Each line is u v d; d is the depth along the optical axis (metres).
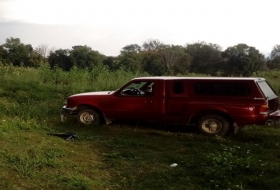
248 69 44.56
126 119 9.30
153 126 9.68
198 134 8.68
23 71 21.83
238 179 5.45
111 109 9.31
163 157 6.80
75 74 20.28
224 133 8.50
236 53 45.28
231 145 7.76
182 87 8.80
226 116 8.48
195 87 8.72
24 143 7.32
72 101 9.66
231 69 46.12
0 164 5.86
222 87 8.52
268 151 7.29
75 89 16.95
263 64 45.22
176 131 9.15
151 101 8.96
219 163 6.09
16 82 17.84
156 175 5.77
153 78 9.12
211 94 8.57
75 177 5.45
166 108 8.86
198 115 8.68
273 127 9.57
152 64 42.50
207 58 50.62
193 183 5.42
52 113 11.00
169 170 6.02
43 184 5.19
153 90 8.99
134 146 7.56
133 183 5.42
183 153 7.13
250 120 8.21
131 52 44.19
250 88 8.29
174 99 8.80
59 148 7.00
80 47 43.41
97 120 9.53
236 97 8.35
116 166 6.17
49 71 20.47
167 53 45.03
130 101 9.14
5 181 5.19
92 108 9.55
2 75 20.38
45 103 12.30
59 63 41.34
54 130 8.77
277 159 6.73
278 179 5.43
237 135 8.63
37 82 18.05
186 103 8.66
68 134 8.12
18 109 10.56
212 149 7.36
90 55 41.47
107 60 42.38
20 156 6.30
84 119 9.62
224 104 8.36
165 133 8.82
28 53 44.66
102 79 19.81
